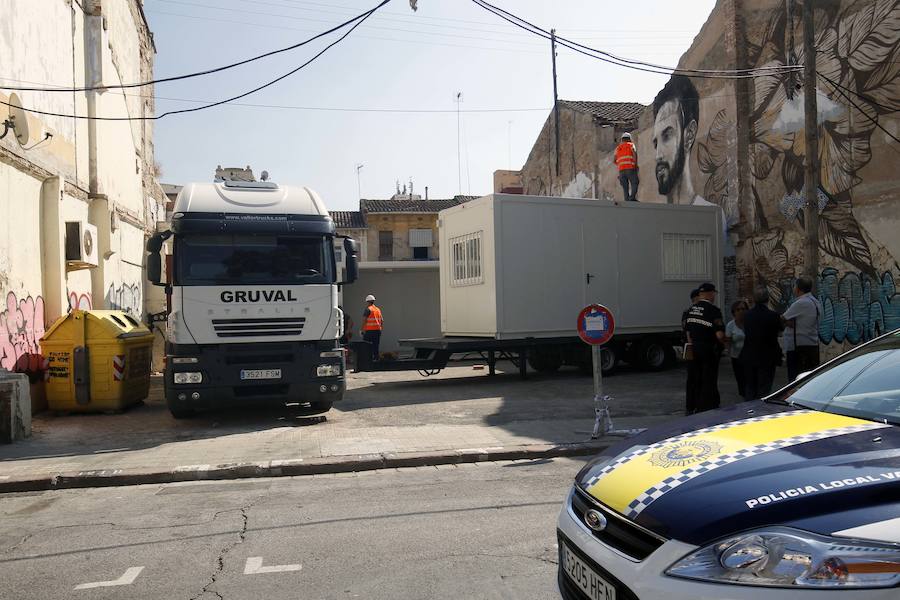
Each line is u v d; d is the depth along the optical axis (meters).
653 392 13.09
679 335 16.62
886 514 2.29
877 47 14.34
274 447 8.80
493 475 7.46
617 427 9.61
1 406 9.34
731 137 18.47
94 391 11.53
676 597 2.40
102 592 4.34
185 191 10.64
